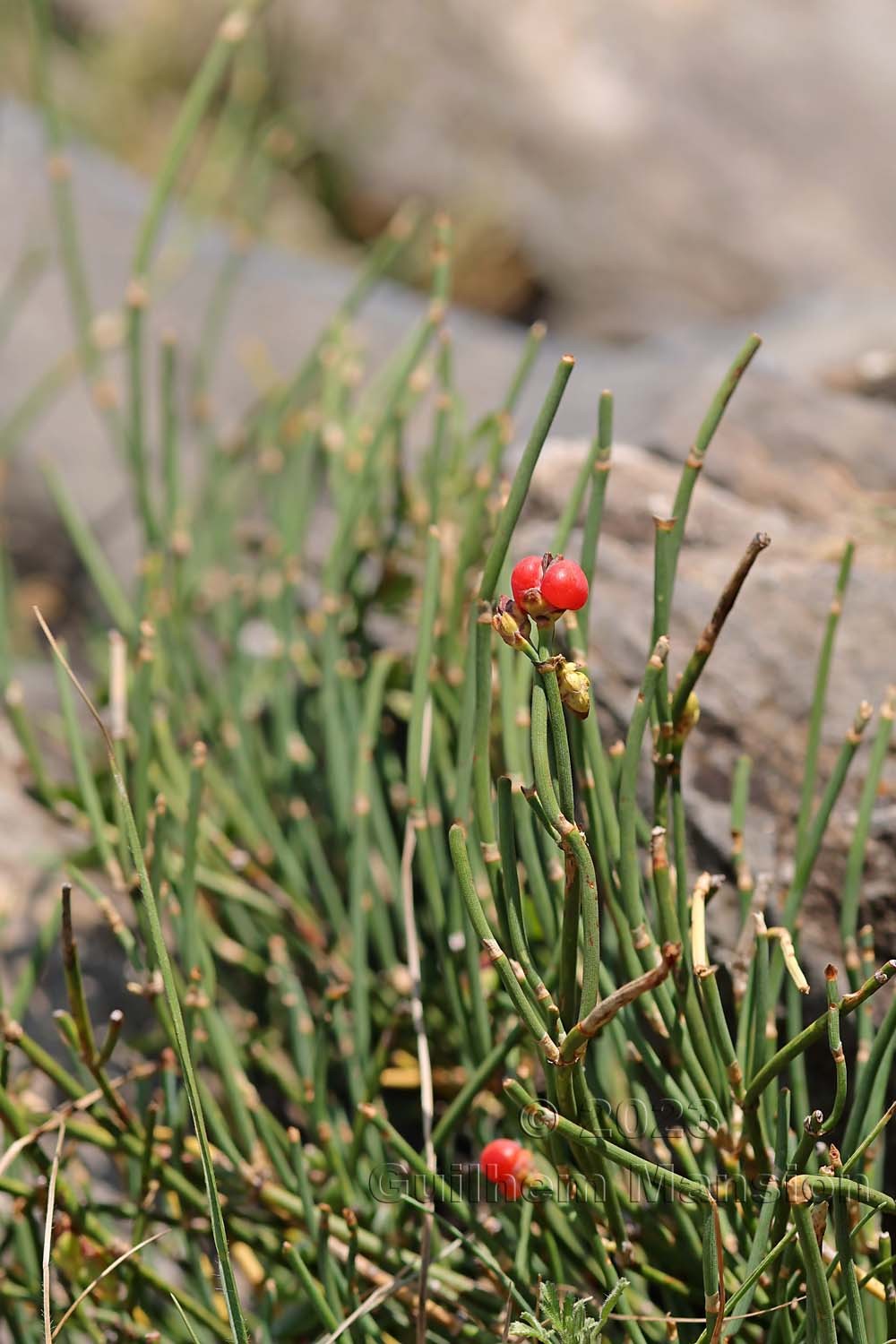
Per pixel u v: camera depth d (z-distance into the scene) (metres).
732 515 0.89
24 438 1.25
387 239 1.06
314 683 0.94
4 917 0.88
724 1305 0.72
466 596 0.88
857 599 0.84
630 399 1.12
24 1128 0.78
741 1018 0.76
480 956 0.81
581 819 0.81
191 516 1.11
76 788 0.92
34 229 1.40
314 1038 0.85
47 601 1.25
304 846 0.88
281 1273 0.81
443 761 0.83
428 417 1.18
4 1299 0.79
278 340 1.35
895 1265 0.75
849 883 0.78
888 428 0.96
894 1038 0.77
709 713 0.83
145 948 0.81
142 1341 0.78
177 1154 0.79
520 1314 0.75
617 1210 0.75
